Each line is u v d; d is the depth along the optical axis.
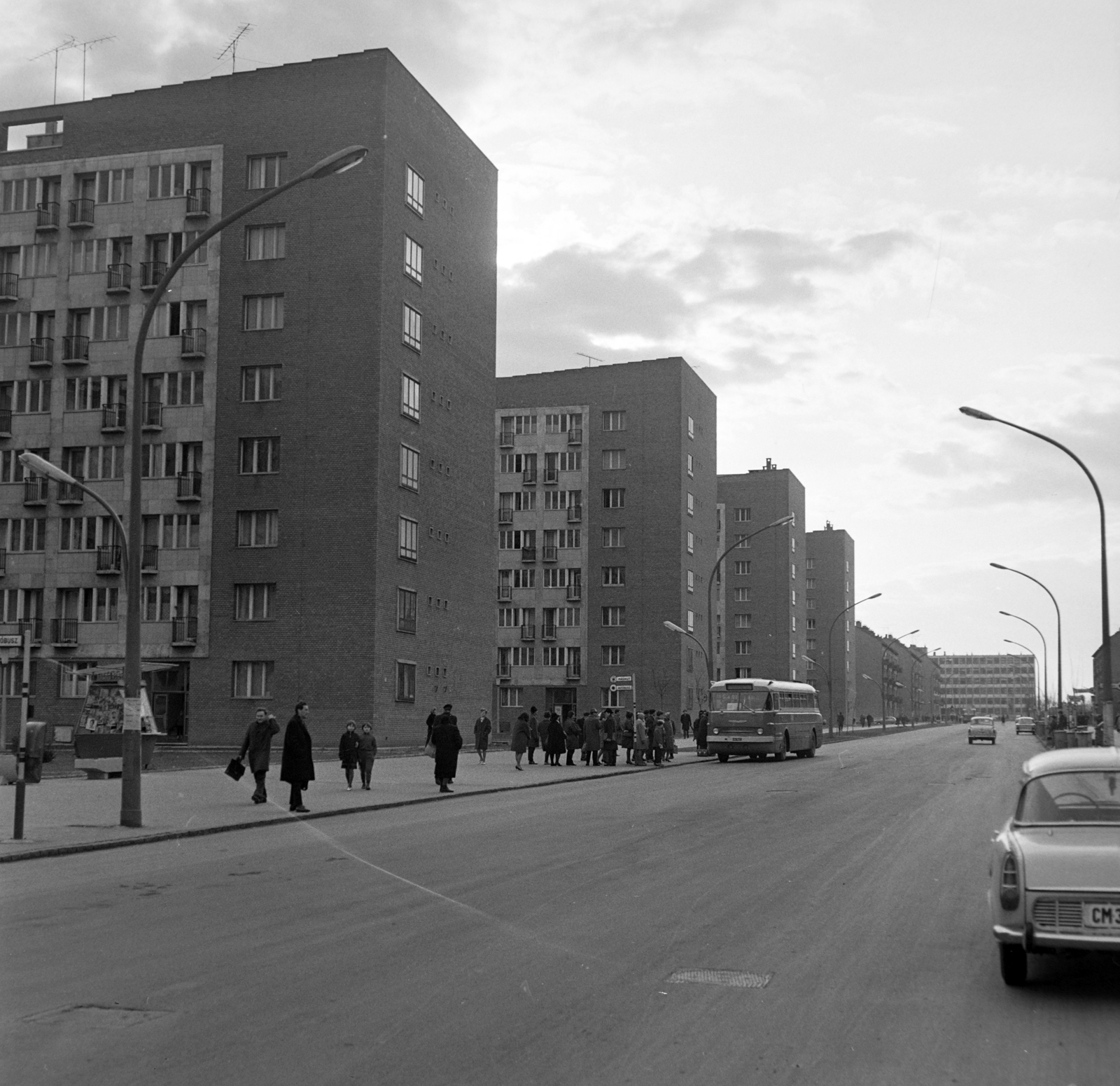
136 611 19.38
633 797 27.62
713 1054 6.52
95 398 54.81
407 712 52.94
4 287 56.22
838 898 12.15
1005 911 8.12
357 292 52.12
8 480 55.47
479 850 16.45
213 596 52.16
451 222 59.25
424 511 55.31
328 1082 6.01
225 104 54.53
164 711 52.59
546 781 32.59
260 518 52.16
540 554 88.56
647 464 87.75
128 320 54.75
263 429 52.47
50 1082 5.97
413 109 55.41
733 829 19.61
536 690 87.69
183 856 15.84
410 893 12.34
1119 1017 7.42
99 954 9.17
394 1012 7.39
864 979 8.44
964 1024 7.21
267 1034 6.88
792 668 122.69
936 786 31.52
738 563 124.88
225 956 9.05
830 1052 6.60
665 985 8.18
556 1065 6.31
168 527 53.06
